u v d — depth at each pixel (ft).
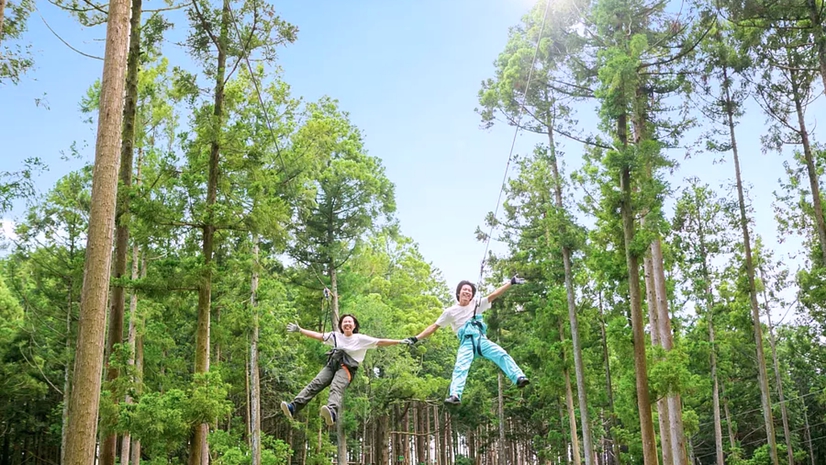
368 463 172.65
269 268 88.38
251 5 48.85
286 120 74.23
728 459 119.14
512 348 132.57
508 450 225.15
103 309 29.53
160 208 45.60
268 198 48.78
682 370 57.77
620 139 58.34
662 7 60.03
